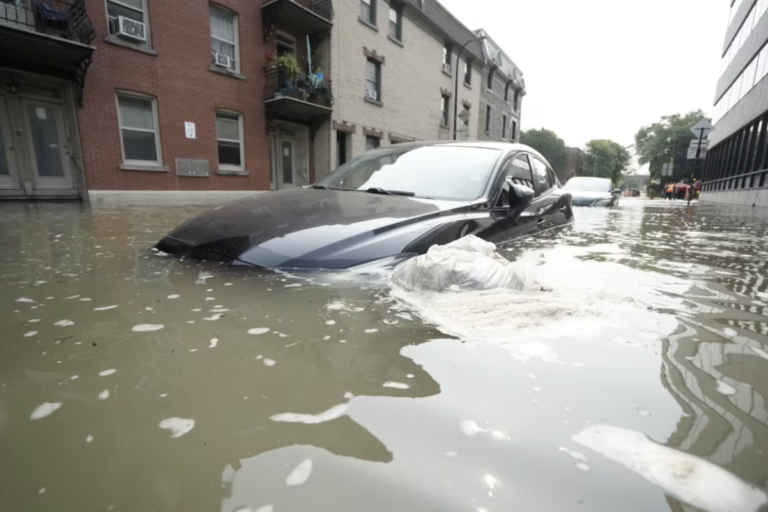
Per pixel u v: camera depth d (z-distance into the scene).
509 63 24.44
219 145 10.34
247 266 1.69
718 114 21.52
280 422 0.69
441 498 0.53
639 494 0.53
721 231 3.95
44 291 1.40
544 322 1.15
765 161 12.67
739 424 0.68
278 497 0.53
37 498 0.52
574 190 10.60
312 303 1.29
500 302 1.32
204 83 9.65
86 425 0.67
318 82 11.96
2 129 7.22
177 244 2.04
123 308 1.23
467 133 20.16
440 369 0.88
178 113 9.20
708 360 0.93
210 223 2.13
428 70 16.88
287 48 12.00
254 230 1.93
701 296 1.46
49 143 7.71
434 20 16.62
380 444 0.63
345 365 0.89
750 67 15.45
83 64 7.45
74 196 7.96
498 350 0.97
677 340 1.04
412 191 2.62
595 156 70.00
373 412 0.72
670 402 0.75
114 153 8.25
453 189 2.60
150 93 8.66
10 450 0.61
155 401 0.74
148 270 1.69
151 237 2.72
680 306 1.33
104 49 7.91
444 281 1.46
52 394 0.75
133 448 0.62
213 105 9.90
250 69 10.67
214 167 10.05
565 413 0.71
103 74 7.94
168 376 0.83
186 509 0.51
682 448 0.62
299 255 1.67
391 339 1.03
